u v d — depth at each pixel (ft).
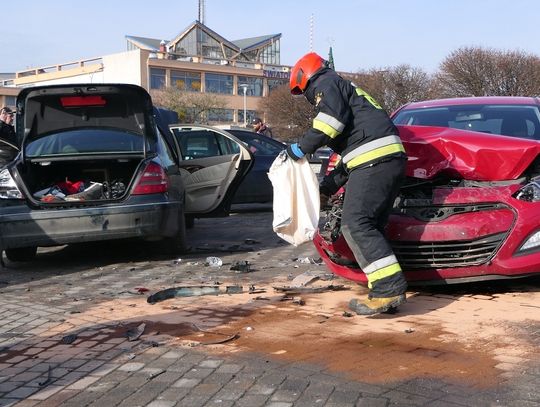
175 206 23.67
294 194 16.29
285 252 25.43
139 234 22.62
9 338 15.03
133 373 12.32
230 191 26.94
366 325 14.70
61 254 26.91
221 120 238.07
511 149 16.08
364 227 15.16
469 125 20.59
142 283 20.54
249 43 285.23
